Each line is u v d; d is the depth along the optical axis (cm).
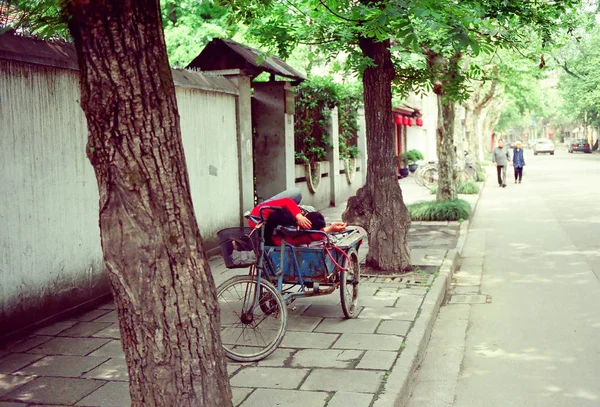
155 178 312
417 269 906
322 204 1800
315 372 512
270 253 618
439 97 1634
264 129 1386
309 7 793
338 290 798
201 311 325
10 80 625
